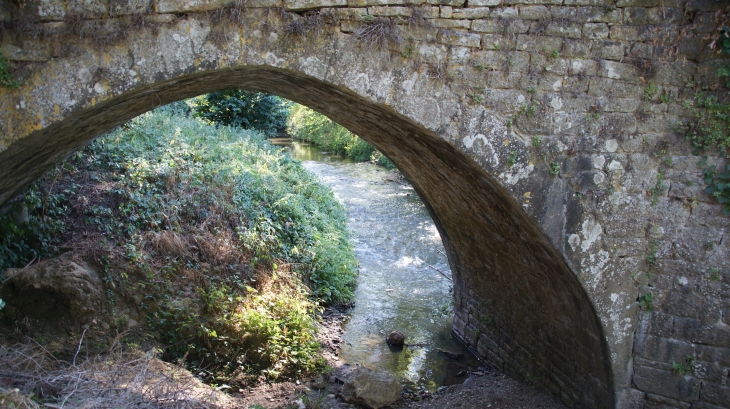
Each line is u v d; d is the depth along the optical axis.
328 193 11.80
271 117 14.02
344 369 6.11
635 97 4.07
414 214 12.96
